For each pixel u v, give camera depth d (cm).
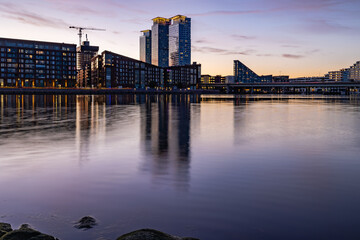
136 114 3809
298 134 2005
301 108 5547
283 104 7388
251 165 1122
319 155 1309
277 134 2000
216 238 556
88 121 2888
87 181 914
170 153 1348
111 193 801
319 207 701
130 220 632
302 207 701
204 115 3672
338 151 1406
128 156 1280
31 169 1061
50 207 704
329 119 3203
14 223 621
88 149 1447
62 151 1393
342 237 558
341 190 829
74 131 2138
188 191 816
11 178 948
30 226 603
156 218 641
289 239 552
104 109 4947
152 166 1102
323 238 554
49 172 1022
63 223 618
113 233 575
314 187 855
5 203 729
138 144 1585
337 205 714
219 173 1003
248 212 672
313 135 1958
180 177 955
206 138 1806
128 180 923
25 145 1556
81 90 18050
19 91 15775
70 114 3781
